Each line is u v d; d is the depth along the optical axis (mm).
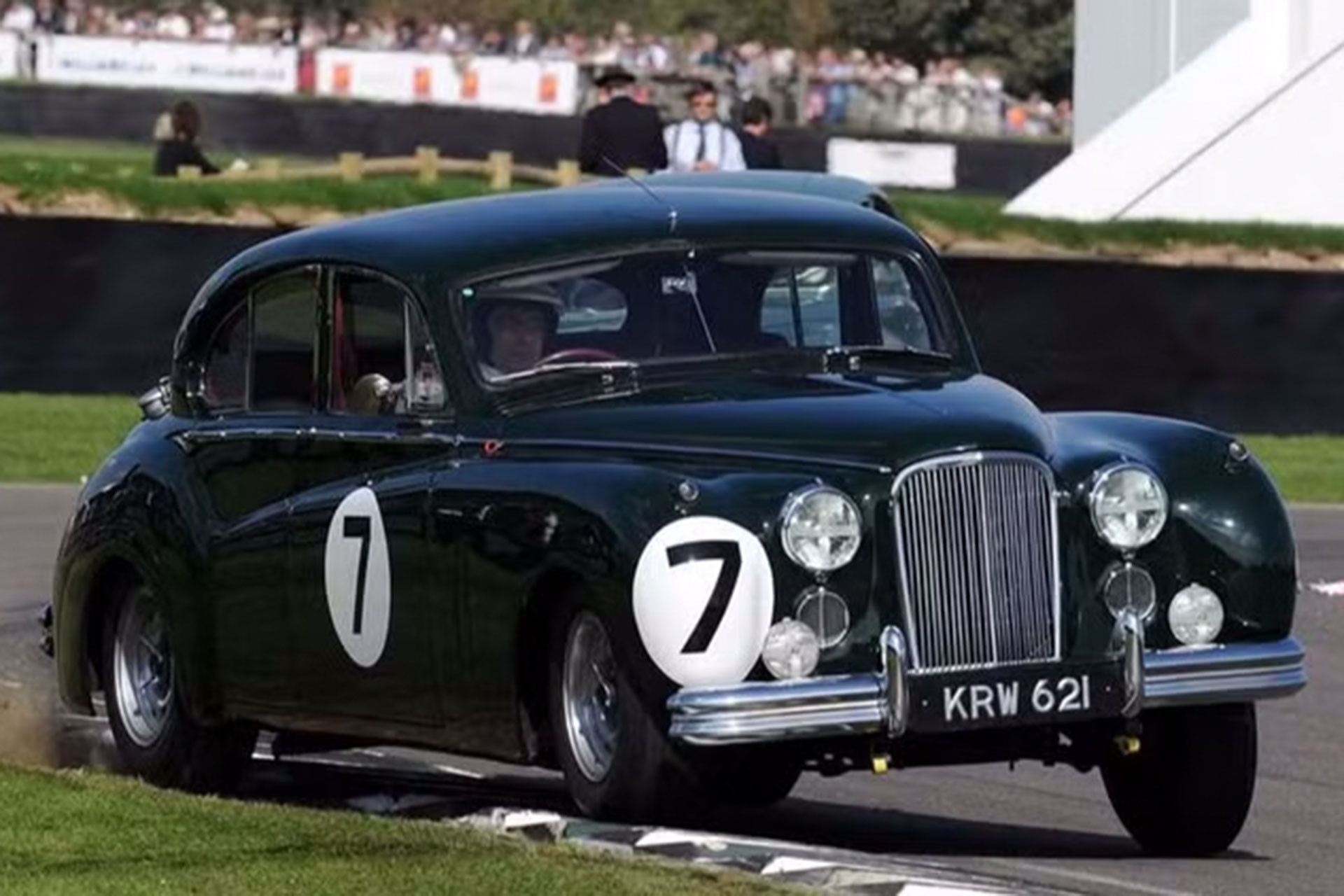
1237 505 19391
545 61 117938
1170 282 53312
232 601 21406
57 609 23516
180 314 53500
